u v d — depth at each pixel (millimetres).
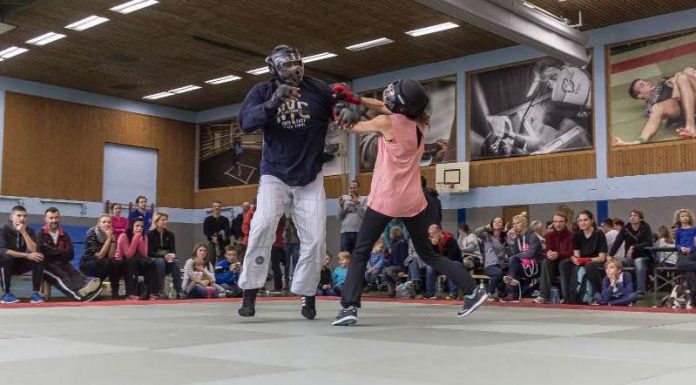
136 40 13977
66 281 8133
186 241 19922
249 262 4379
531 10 10711
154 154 19469
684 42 11953
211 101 19188
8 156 16469
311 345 2852
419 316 4750
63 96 17578
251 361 2357
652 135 12211
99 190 18141
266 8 12156
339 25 12969
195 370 2141
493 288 9297
